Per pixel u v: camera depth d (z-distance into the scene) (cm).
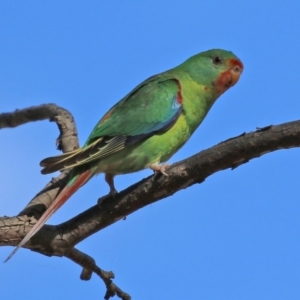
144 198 1021
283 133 881
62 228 1043
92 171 1205
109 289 1134
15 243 1005
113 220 1043
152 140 1299
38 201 1088
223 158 932
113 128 1263
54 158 1103
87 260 1091
